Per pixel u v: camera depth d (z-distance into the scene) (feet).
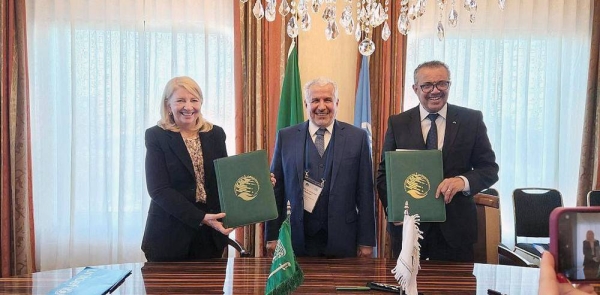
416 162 7.20
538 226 12.06
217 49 12.39
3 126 11.55
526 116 12.93
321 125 8.40
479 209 9.62
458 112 8.18
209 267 6.84
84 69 12.17
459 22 12.58
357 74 12.51
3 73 11.45
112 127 12.28
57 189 12.26
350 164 8.27
